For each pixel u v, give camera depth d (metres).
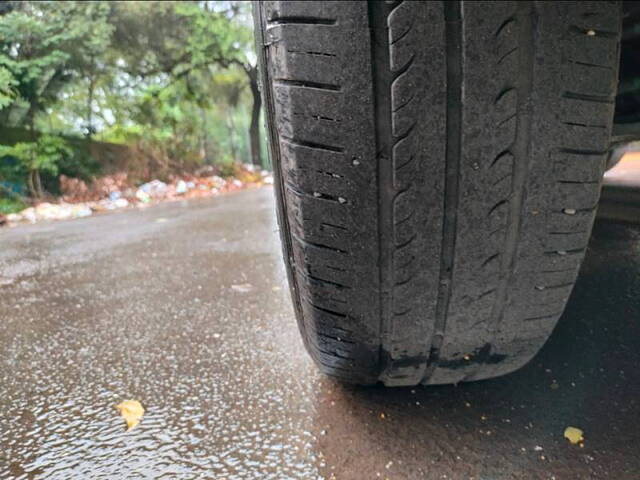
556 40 0.22
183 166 2.54
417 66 0.22
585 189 0.25
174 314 0.58
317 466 0.31
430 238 0.25
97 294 0.69
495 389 0.37
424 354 0.31
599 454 0.30
